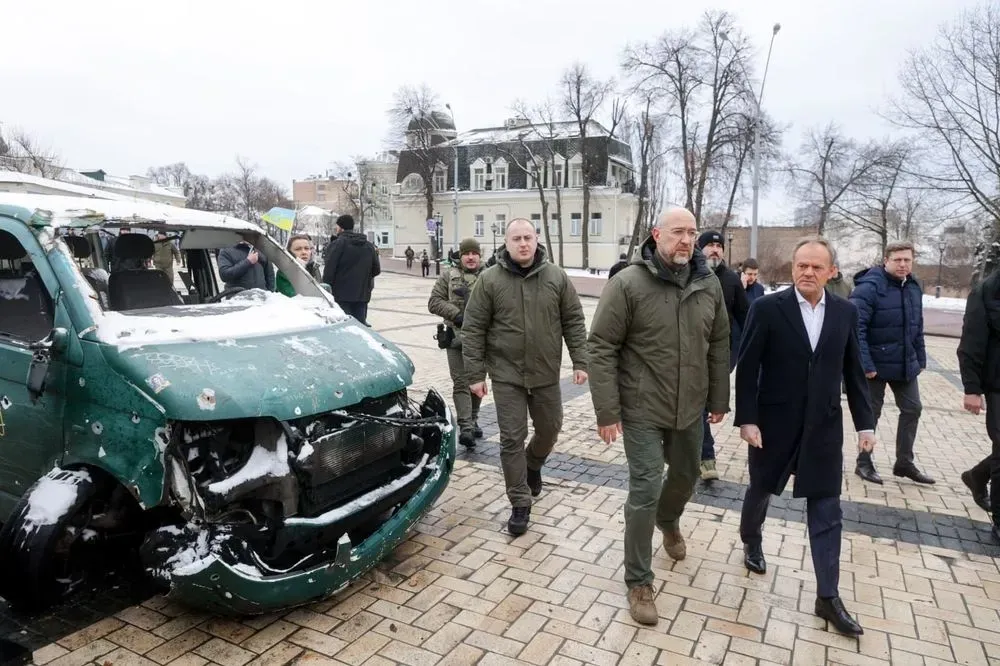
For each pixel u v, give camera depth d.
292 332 3.95
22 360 3.57
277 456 3.22
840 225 40.25
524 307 4.27
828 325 3.41
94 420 3.24
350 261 7.97
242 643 3.14
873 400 5.54
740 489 5.30
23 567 3.13
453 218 55.06
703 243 5.49
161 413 3.04
